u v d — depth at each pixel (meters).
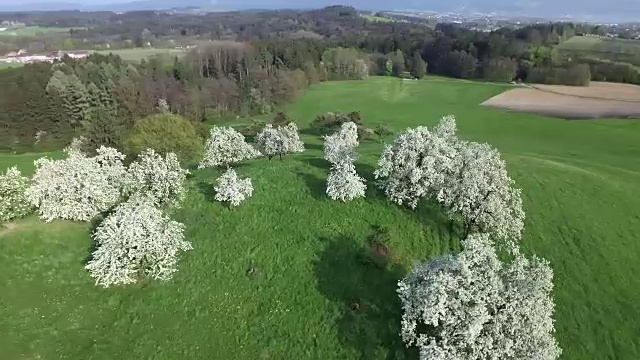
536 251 39.88
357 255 36.56
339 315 32.12
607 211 45.41
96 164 42.09
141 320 32.53
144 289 34.75
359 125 91.38
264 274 35.69
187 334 31.56
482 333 26.08
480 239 28.86
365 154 56.81
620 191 49.25
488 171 38.94
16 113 107.81
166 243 35.69
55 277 35.72
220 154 50.00
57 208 39.25
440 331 27.12
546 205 45.75
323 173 47.78
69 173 40.22
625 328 33.31
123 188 42.03
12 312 32.75
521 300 26.08
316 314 32.41
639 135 84.56
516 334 25.91
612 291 36.28
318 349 30.31
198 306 33.44
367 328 31.12
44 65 130.12
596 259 39.22
